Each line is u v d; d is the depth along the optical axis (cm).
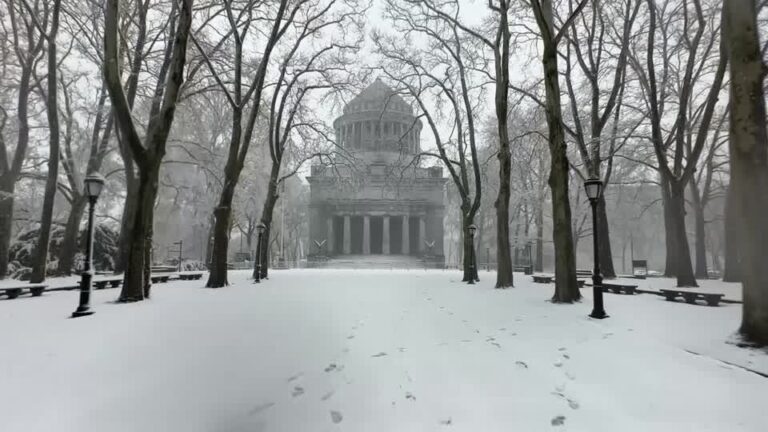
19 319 852
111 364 598
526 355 659
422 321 902
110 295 1337
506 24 1698
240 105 1802
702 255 3025
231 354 652
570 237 1218
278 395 529
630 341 718
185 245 5491
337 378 574
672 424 458
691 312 1031
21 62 2183
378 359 641
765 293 711
